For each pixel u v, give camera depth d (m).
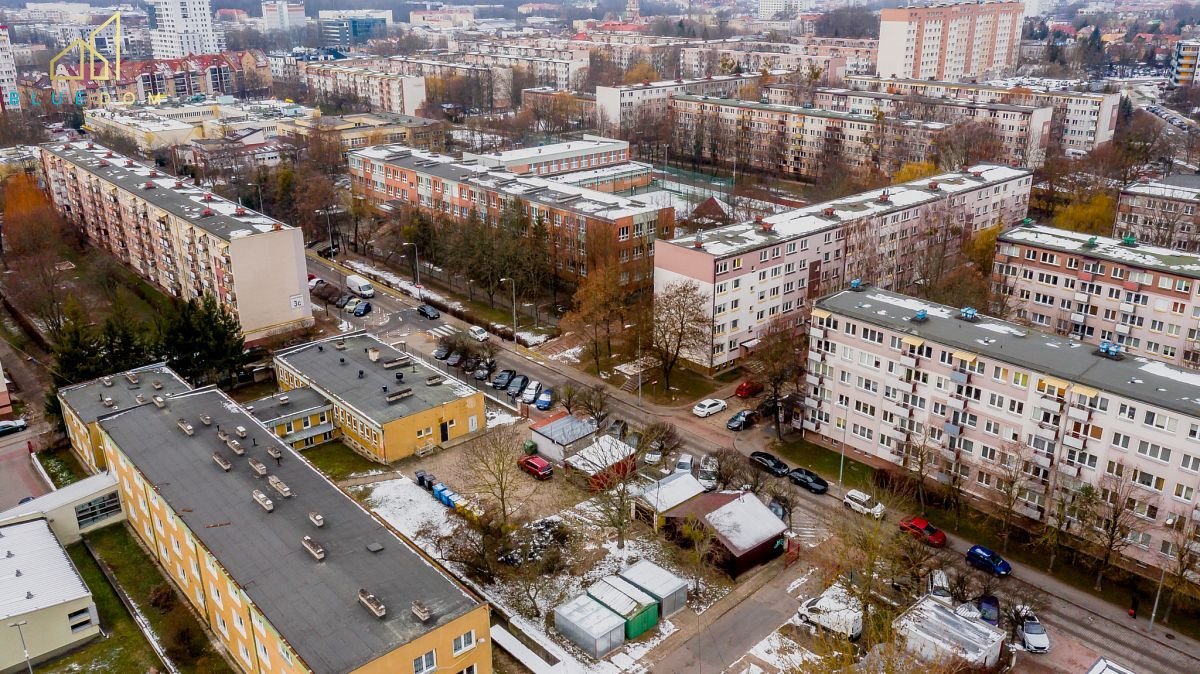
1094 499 84.94
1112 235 166.00
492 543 87.38
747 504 92.44
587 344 142.00
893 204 153.25
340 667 61.53
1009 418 92.69
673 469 105.56
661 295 128.50
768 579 87.19
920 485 94.62
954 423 97.44
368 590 69.88
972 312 102.44
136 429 96.38
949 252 160.88
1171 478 81.69
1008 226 175.25
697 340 126.25
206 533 77.44
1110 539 81.44
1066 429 88.19
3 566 81.12
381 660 62.78
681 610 83.12
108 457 98.88
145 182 174.50
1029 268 134.00
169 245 157.88
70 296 142.00
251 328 141.12
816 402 111.69
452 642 67.38
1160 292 119.50
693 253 127.00
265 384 130.12
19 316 153.88
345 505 82.38
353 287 164.75
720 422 117.88
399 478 104.44
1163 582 80.06
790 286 138.62
